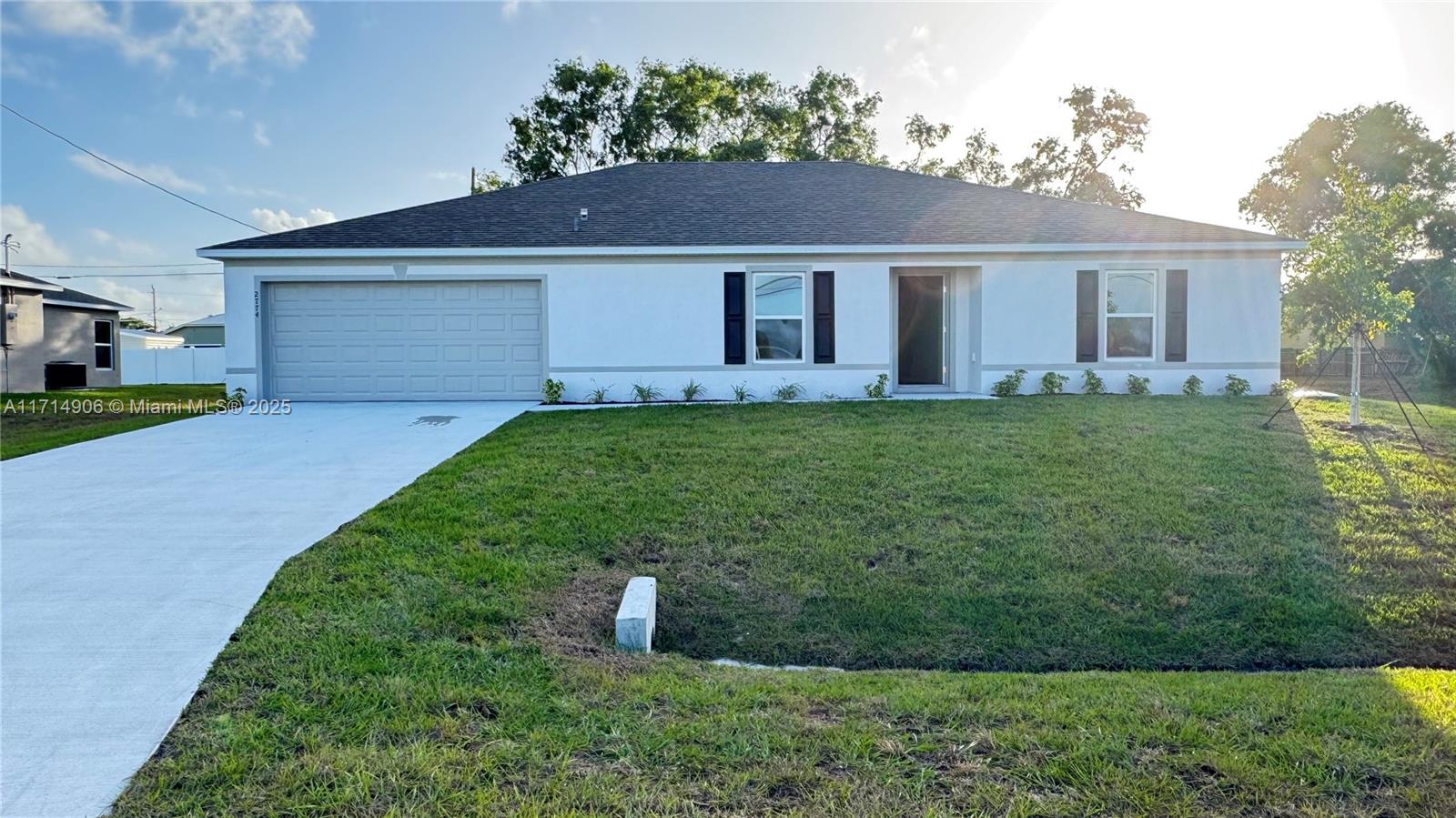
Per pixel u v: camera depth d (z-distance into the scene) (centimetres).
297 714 306
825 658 455
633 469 754
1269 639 467
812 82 3145
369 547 519
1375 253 941
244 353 1305
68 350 2286
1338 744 291
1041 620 489
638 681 356
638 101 2977
